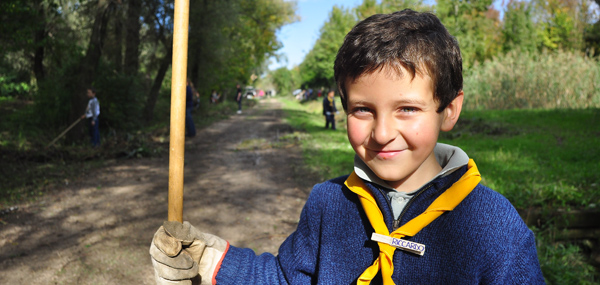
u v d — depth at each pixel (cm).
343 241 98
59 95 1303
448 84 83
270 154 1017
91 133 1059
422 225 86
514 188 511
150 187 672
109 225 497
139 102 1547
